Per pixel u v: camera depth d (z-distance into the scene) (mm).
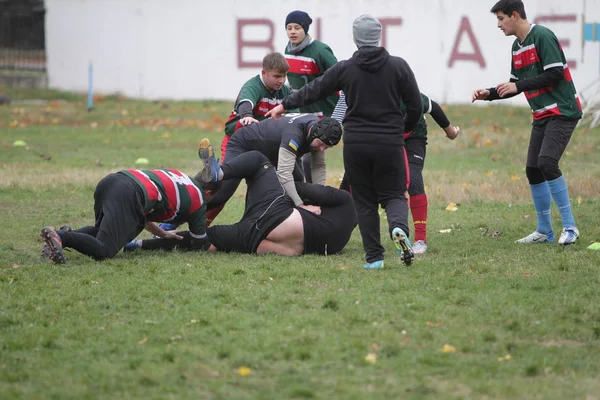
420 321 20047
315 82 23922
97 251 25984
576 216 34312
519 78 28922
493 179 45375
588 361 17531
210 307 21312
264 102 30938
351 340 18672
